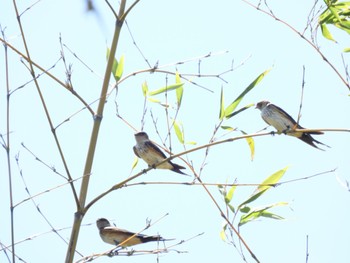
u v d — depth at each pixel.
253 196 11.05
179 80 11.13
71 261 8.48
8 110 8.30
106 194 8.94
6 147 8.16
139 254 9.36
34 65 9.04
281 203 10.80
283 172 11.20
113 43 9.57
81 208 8.73
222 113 11.47
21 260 8.22
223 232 10.07
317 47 10.58
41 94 8.80
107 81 9.46
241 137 9.90
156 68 10.13
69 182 8.66
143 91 11.19
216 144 9.90
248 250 9.64
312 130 10.29
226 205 11.04
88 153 9.05
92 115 9.28
